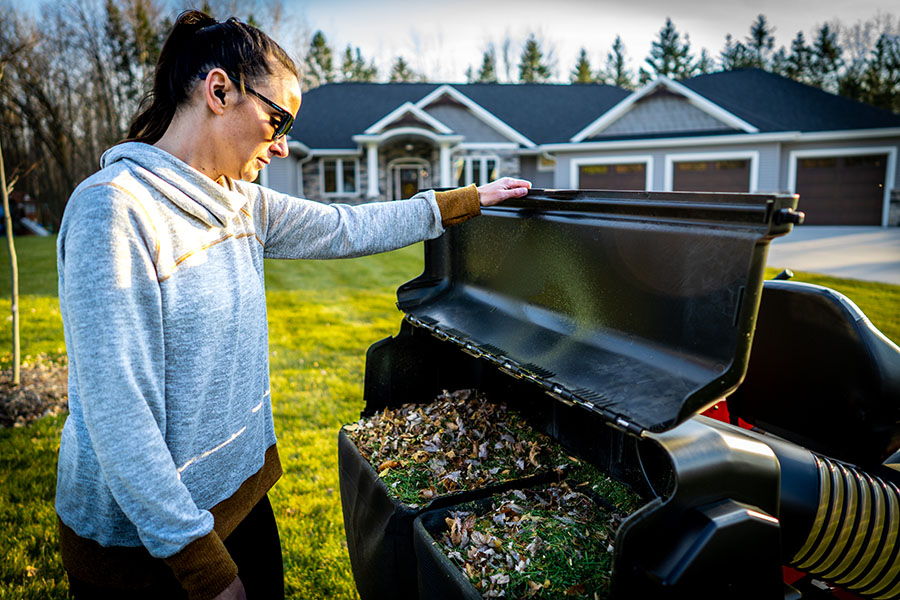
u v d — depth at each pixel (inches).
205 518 39.7
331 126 867.4
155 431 37.3
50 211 939.3
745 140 645.3
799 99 797.9
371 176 772.0
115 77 834.2
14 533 99.7
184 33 42.8
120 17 784.9
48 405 154.2
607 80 2199.8
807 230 608.7
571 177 729.0
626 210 41.9
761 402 63.5
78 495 42.1
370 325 245.4
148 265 37.6
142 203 37.7
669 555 33.8
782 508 42.3
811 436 59.8
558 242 49.6
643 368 39.2
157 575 43.8
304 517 103.3
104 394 35.3
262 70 42.6
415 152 828.0
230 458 46.3
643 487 51.9
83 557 43.5
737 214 32.9
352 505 63.1
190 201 40.7
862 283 282.4
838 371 55.1
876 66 1475.1
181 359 40.7
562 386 41.1
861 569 45.8
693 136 679.1
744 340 32.5
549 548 47.6
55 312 276.2
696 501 35.1
